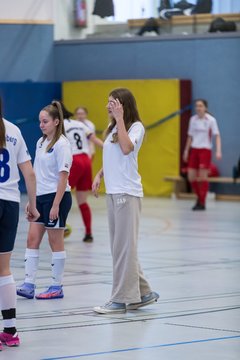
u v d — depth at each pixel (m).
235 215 34.00
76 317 14.36
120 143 14.26
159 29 44.25
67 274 19.23
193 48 42.53
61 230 16.34
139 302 14.79
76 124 24.28
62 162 16.16
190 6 43.44
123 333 13.10
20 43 45.00
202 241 25.66
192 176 36.09
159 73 43.34
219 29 42.50
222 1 42.75
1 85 42.88
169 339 12.69
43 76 45.75
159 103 42.06
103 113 43.12
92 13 45.62
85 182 24.92
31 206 12.51
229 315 14.55
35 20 45.38
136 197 14.54
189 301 15.86
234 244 24.98
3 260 12.23
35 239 16.33
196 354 11.73
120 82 42.78
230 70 41.72
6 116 43.06
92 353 11.77
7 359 11.44
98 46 44.91
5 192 12.01
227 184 41.88
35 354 11.73
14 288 12.29
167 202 39.81
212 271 19.73
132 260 14.62
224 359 11.45
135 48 43.94
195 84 42.59
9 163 12.07
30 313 14.70
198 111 35.97
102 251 23.28
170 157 42.09
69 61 45.69
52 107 16.44
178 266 20.53
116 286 14.75
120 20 45.28
